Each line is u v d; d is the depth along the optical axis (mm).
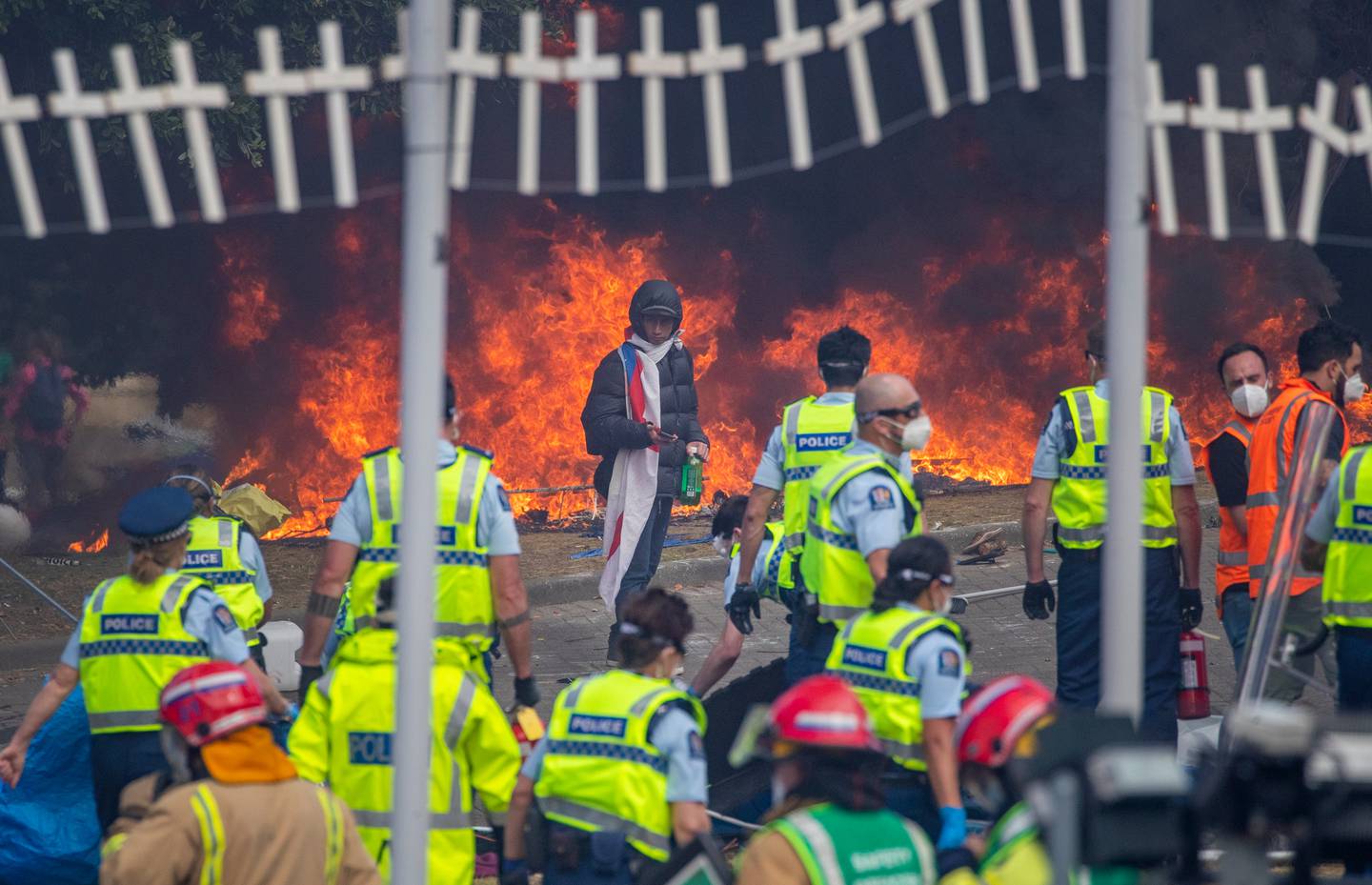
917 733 17969
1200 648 26266
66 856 22203
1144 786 9570
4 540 54781
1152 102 12992
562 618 41781
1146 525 25766
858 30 12641
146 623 19953
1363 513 20438
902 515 21062
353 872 14875
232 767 14125
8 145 12312
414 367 12547
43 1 52188
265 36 12508
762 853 12195
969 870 13195
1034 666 35906
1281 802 9469
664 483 37969
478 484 20188
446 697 18359
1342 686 20859
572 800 17062
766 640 39125
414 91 12312
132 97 12391
